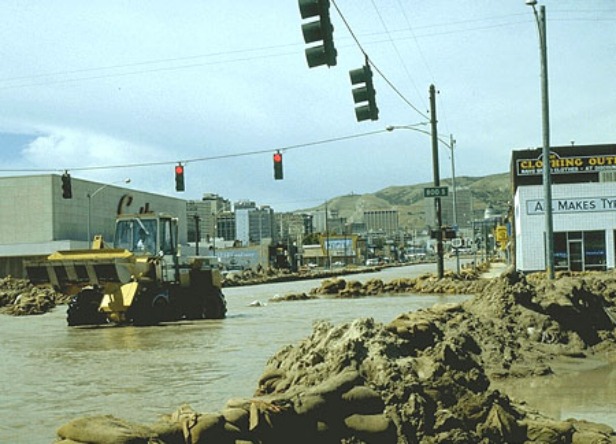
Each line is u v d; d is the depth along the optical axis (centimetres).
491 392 834
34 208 8581
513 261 6600
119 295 2394
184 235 12050
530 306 1600
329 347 869
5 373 1338
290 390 786
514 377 1254
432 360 868
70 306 2473
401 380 795
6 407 1008
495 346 1392
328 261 14325
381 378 792
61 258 2408
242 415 695
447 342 966
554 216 5000
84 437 626
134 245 2553
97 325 2509
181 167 3369
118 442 613
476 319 1513
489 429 788
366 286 4450
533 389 1144
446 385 823
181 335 2030
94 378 1265
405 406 766
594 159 5903
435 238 4362
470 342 1362
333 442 729
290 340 1830
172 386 1160
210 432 665
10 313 3750
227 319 2670
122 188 9994
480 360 1324
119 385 1183
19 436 838
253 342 1802
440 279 4316
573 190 4984
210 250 12788
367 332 875
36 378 1277
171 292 2577
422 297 3769
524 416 858
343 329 895
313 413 730
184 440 662
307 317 2666
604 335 1609
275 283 7625
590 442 775
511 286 1630
